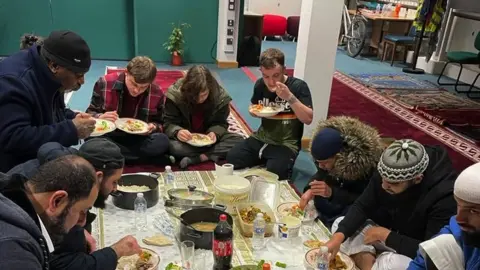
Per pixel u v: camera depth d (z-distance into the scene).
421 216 1.94
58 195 1.21
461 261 1.41
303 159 3.87
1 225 1.07
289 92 2.99
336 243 1.99
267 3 9.84
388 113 5.34
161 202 2.39
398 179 1.84
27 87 1.96
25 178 1.26
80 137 2.16
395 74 7.42
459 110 5.55
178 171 3.11
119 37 6.91
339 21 3.80
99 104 3.29
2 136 1.94
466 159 4.15
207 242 1.94
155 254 1.86
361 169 2.27
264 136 3.33
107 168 1.67
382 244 2.10
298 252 2.04
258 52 7.12
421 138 4.61
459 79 7.18
